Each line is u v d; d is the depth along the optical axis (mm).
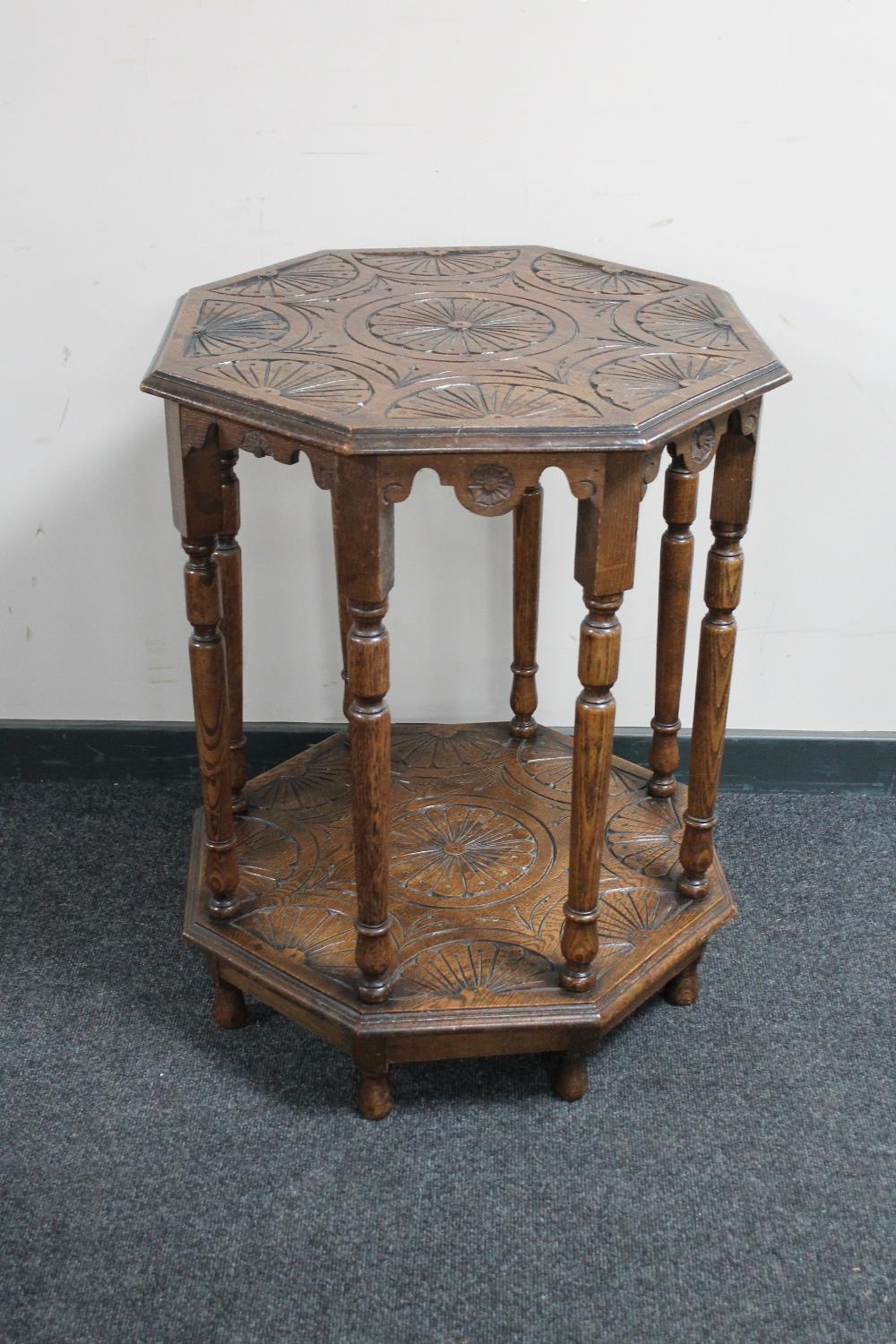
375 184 2195
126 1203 1741
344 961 1885
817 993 2119
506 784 2322
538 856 2123
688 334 1774
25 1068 1955
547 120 2143
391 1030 1772
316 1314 1604
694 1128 1866
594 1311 1611
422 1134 1853
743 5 2045
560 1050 1839
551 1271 1658
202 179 2180
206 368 1629
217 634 1786
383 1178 1784
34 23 2061
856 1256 1688
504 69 2105
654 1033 2035
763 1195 1766
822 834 2512
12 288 2240
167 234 2219
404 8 2061
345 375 1607
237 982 1927
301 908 1994
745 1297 1632
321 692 2611
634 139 2150
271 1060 1981
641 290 1963
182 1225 1713
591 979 1817
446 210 2219
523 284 1986
